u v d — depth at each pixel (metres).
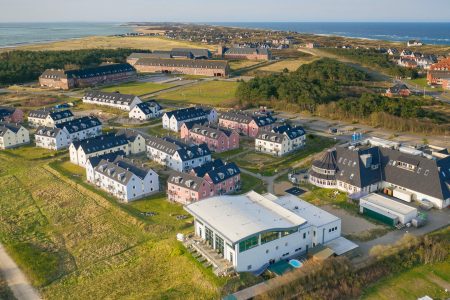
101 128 180.88
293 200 106.94
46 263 91.06
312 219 96.38
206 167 124.81
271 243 87.62
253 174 136.88
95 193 123.44
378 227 102.25
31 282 85.56
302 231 91.50
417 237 94.44
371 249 90.69
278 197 109.50
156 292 80.94
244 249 84.31
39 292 82.69
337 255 89.38
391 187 121.25
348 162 124.19
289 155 153.88
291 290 78.88
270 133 156.25
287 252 90.88
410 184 117.31
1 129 167.00
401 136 175.12
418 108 192.88
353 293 79.88
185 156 137.75
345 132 181.12
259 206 100.06
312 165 130.50
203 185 114.19
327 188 125.38
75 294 81.88
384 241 95.81
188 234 98.44
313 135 175.12
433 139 170.25
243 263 85.00
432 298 78.38
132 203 117.81
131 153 157.25
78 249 97.12
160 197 121.94
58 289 83.44
